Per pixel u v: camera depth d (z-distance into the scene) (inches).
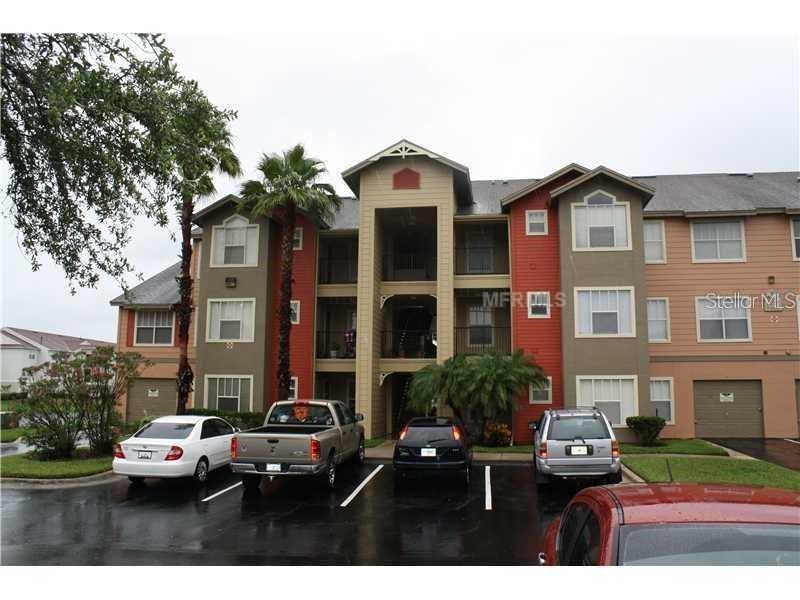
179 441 468.8
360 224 836.6
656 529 118.0
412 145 820.0
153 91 327.0
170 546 308.5
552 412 453.7
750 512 120.6
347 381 968.3
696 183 928.3
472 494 441.4
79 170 327.6
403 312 992.9
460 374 708.0
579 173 794.8
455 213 862.5
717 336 797.9
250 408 835.4
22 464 546.6
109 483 496.1
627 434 724.7
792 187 872.3
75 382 592.4
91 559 283.7
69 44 311.0
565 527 163.3
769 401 779.4
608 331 746.8
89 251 345.4
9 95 308.7
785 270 792.9
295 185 756.0
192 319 975.0
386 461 609.9
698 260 811.4
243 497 435.2
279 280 906.1
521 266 810.2
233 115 367.2
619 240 759.7
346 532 335.3
